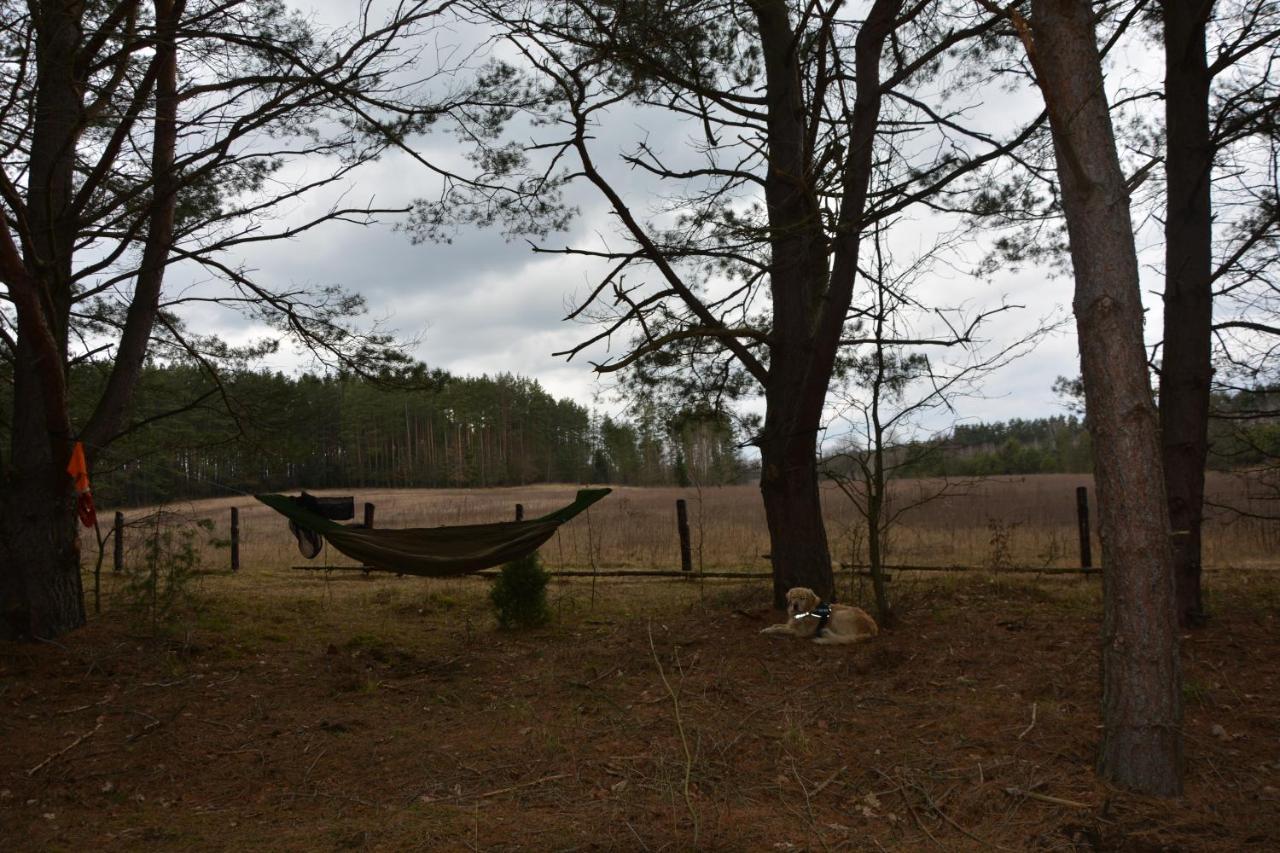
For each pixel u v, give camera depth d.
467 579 15.34
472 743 6.43
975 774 5.33
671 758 5.77
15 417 9.13
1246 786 5.04
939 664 7.66
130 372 9.85
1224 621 8.52
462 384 59.62
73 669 8.27
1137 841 4.39
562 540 20.44
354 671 8.61
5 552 8.94
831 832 4.64
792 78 9.70
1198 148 8.34
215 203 10.61
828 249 8.66
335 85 8.98
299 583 15.02
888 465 10.84
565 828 4.78
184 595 10.03
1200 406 8.38
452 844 4.63
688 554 14.66
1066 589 11.23
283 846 4.75
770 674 7.71
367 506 16.67
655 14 8.91
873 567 8.96
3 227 7.46
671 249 9.11
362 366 10.93
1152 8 9.52
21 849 4.81
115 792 5.73
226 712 7.31
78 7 9.07
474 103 9.71
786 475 9.66
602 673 8.20
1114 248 5.03
